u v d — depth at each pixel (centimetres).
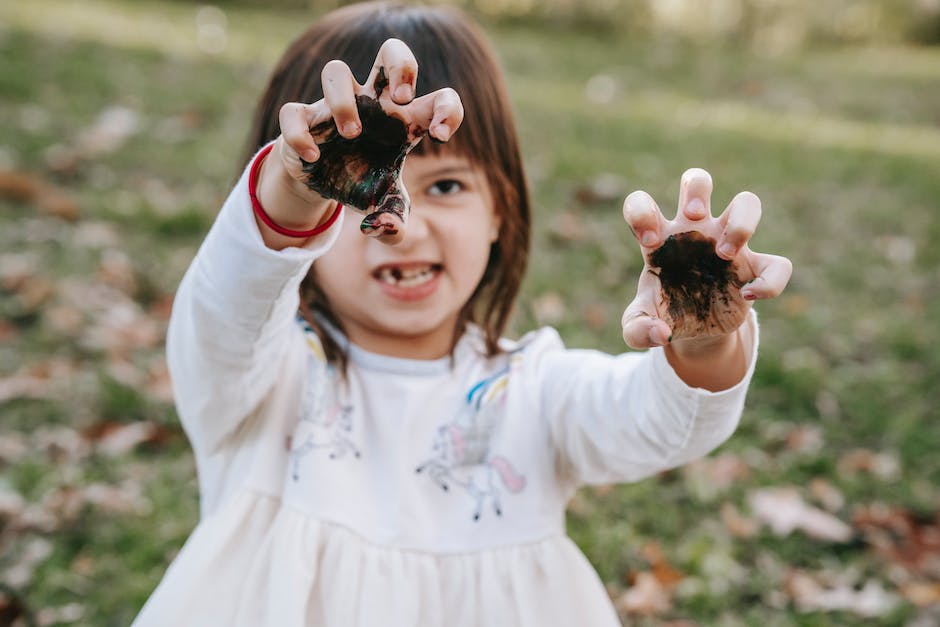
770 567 238
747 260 104
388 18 151
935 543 249
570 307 347
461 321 148
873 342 350
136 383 286
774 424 293
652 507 253
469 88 147
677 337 106
